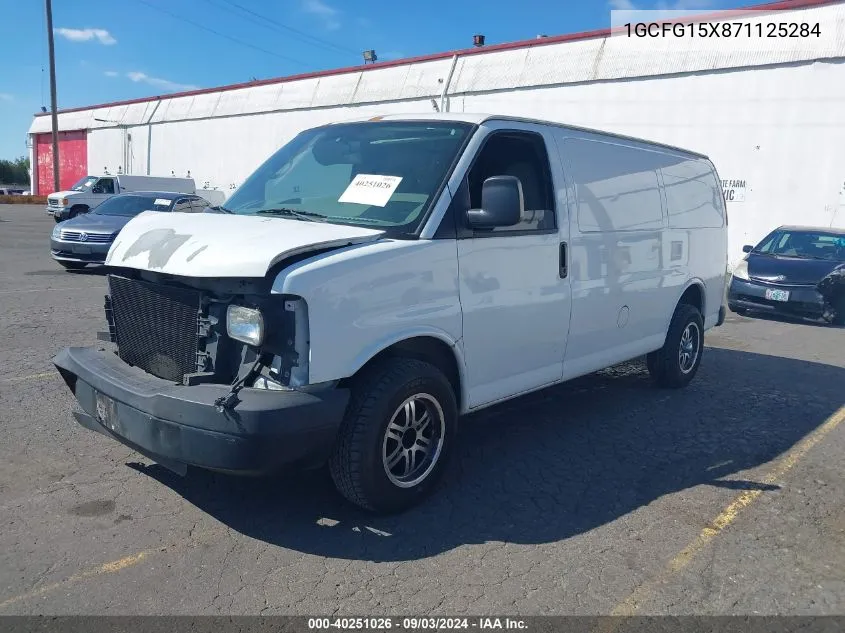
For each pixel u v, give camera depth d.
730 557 3.70
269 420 3.28
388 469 3.88
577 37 21.52
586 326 5.31
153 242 3.93
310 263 3.49
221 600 3.14
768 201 18.11
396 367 3.84
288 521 3.89
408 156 4.42
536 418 5.96
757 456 5.21
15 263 15.21
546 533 3.88
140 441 3.60
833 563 3.68
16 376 6.39
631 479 4.69
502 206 4.02
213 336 3.61
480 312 4.29
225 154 34.12
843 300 11.20
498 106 23.09
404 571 3.44
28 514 3.84
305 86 30.11
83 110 45.38
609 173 5.58
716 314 7.62
